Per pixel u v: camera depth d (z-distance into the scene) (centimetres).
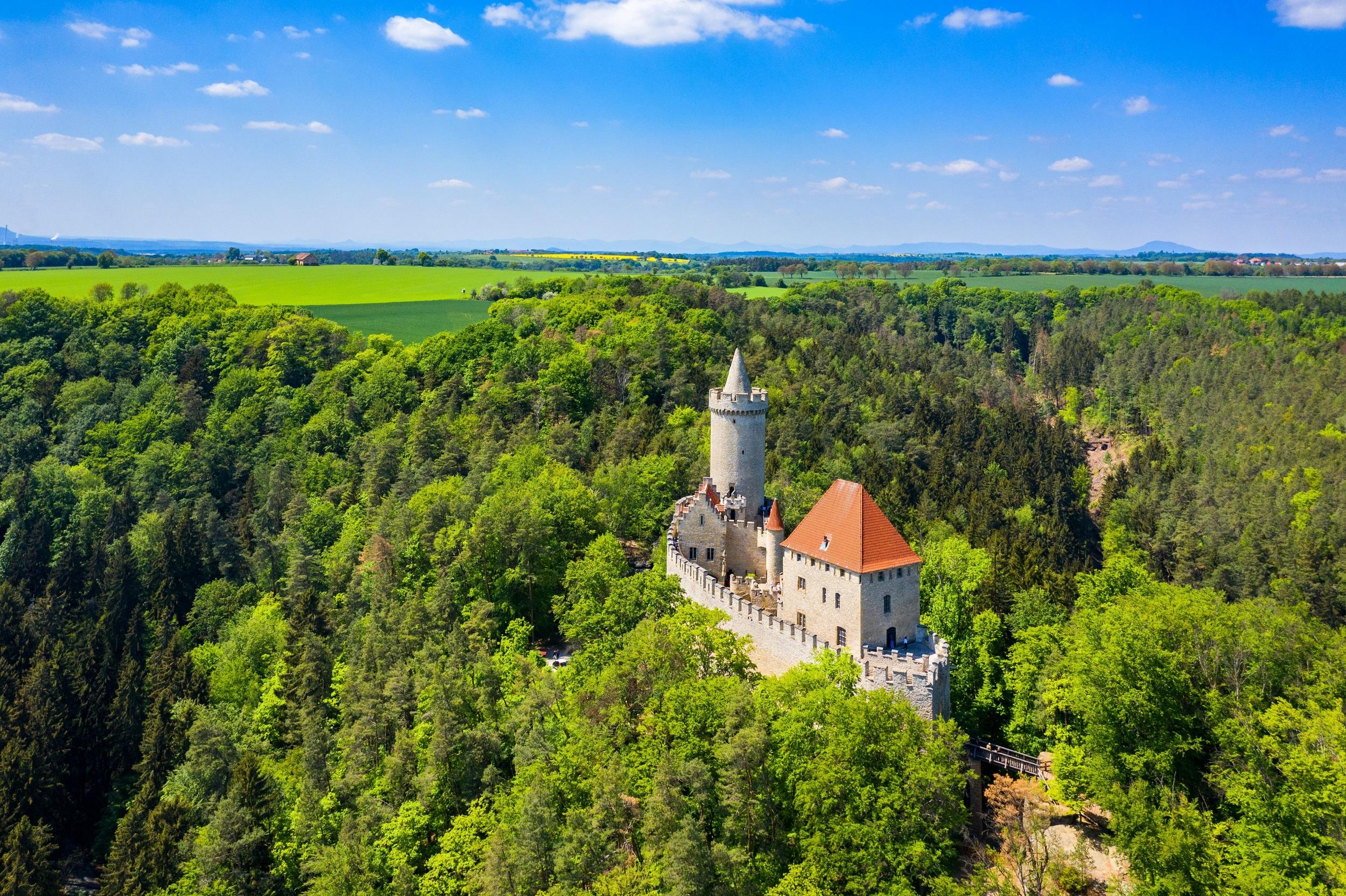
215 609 11944
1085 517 18062
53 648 10450
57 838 8525
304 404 18175
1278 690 6850
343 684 8300
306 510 14188
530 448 13238
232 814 6544
